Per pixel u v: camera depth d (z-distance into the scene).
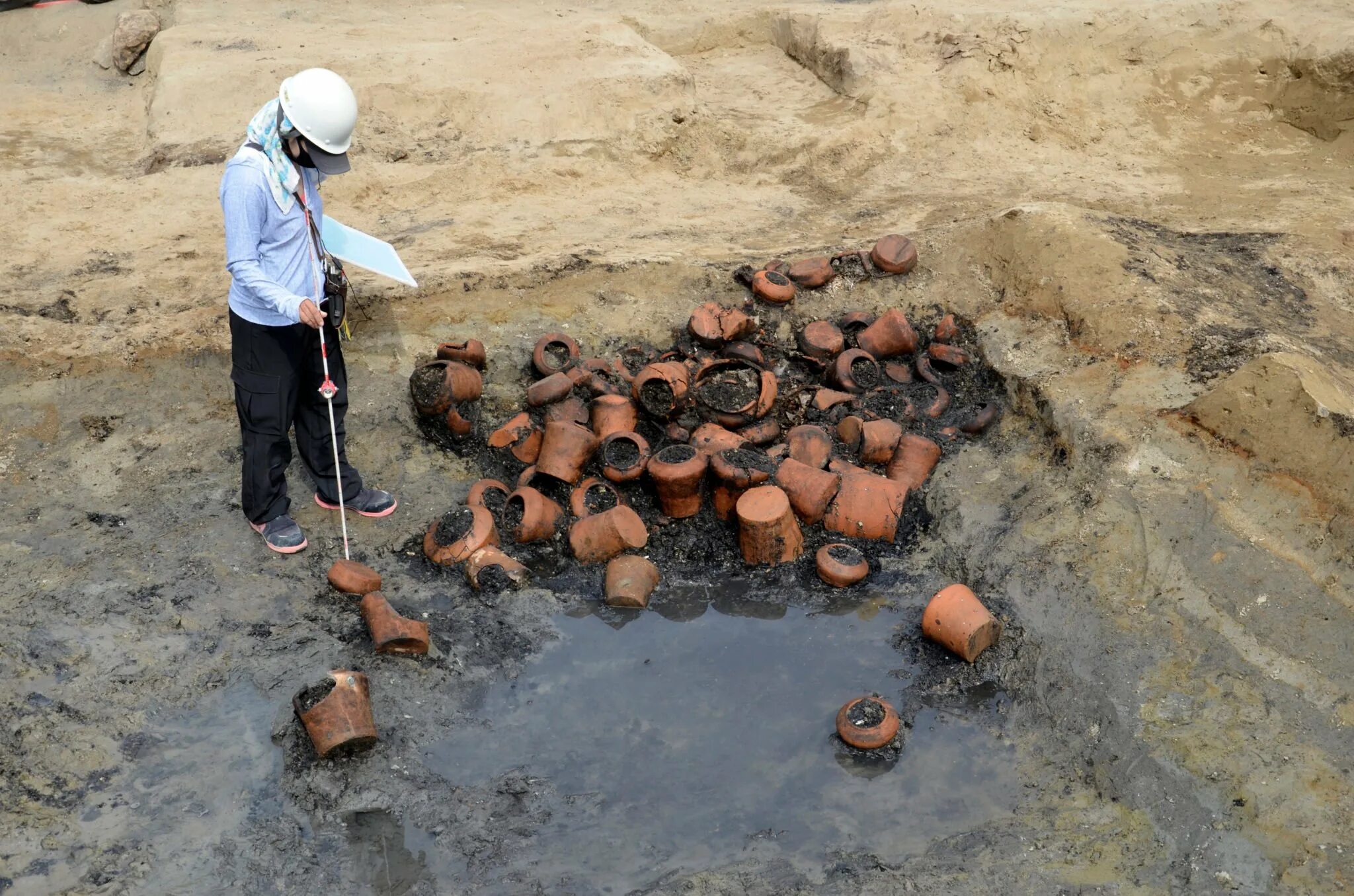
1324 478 4.90
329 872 3.98
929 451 5.80
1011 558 5.26
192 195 7.51
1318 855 3.83
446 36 9.80
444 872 4.02
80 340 5.95
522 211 7.71
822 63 9.99
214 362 5.98
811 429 5.81
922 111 9.01
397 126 8.33
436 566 5.35
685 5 11.43
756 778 4.41
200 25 9.57
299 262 4.48
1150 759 4.28
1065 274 6.43
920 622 5.11
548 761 4.46
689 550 5.57
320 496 5.44
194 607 4.92
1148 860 3.97
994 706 4.71
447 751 4.47
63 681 4.52
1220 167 8.79
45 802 4.07
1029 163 8.80
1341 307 6.52
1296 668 4.45
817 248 7.17
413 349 6.29
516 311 6.54
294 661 4.71
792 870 4.03
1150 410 5.56
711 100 9.66
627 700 4.76
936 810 4.27
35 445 5.66
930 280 6.88
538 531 5.46
